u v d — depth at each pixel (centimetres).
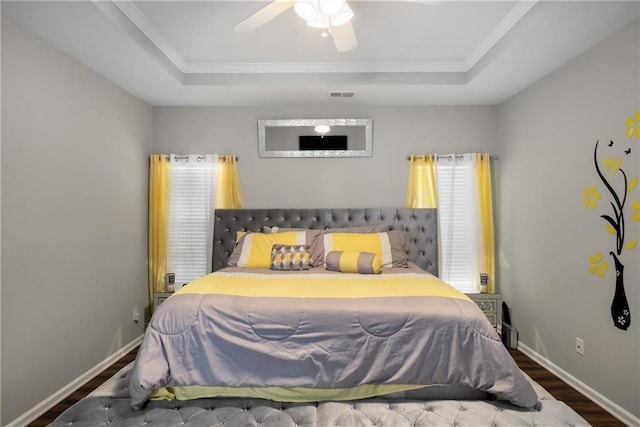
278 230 367
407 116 399
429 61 322
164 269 385
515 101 358
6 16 209
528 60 276
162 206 384
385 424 173
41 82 237
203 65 325
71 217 264
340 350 193
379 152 401
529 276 333
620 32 228
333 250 334
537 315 320
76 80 271
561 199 287
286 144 399
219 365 192
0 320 206
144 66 285
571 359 274
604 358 242
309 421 176
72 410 182
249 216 393
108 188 313
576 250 269
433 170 389
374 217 392
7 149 211
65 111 259
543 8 220
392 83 332
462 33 269
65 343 257
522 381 188
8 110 212
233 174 394
